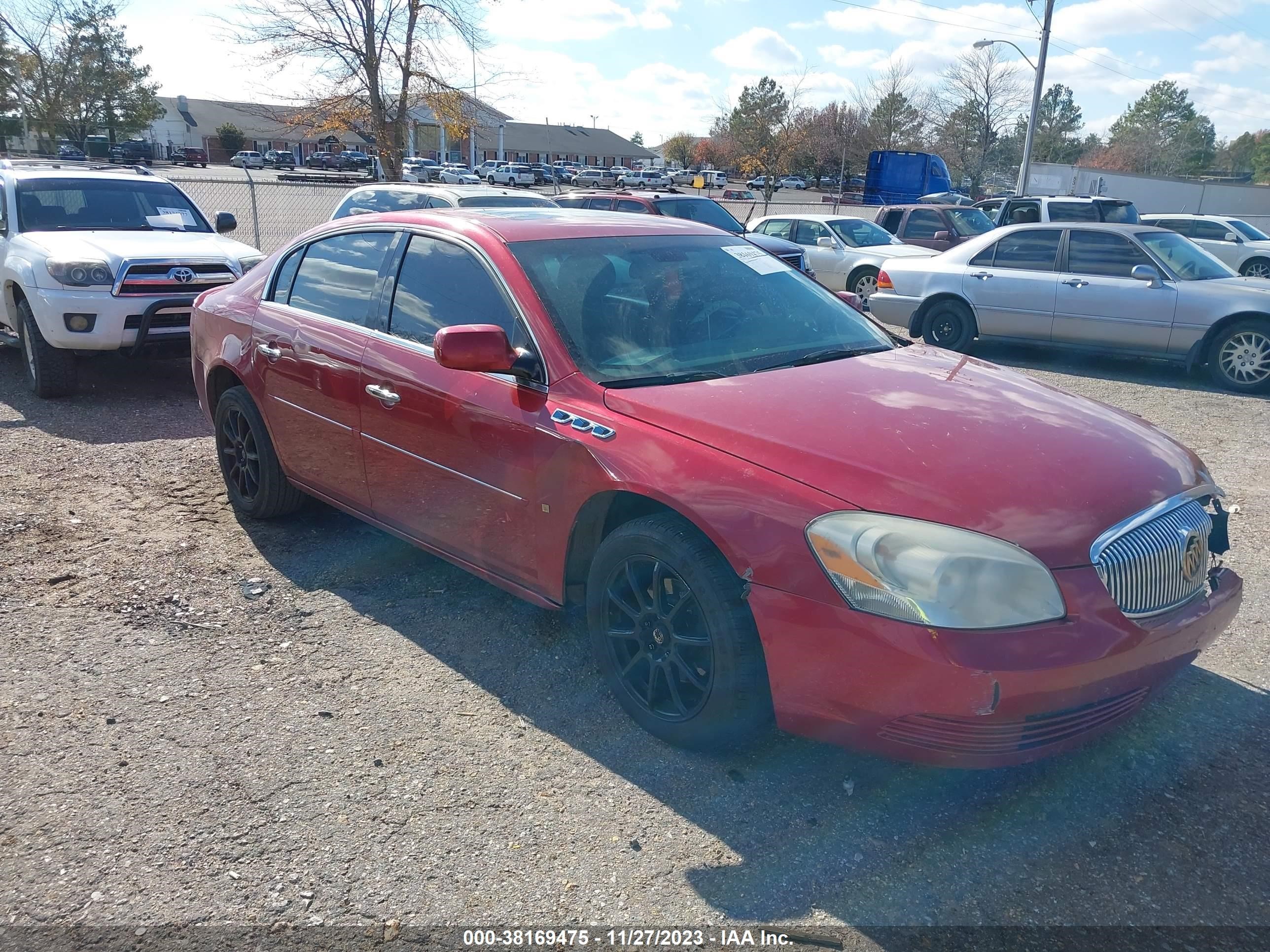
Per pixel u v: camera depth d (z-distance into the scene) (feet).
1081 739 8.71
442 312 12.60
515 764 10.11
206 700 11.28
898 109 183.93
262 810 9.32
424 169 153.99
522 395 11.23
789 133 160.97
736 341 12.16
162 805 9.39
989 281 35.83
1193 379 33.12
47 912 8.03
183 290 25.84
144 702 11.23
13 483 18.78
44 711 10.99
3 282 26.86
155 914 8.03
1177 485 9.65
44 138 134.10
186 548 15.79
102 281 24.73
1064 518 8.61
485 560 12.16
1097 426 10.39
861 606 8.42
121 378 29.01
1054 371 34.22
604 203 47.09
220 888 8.32
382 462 13.29
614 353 11.29
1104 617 8.40
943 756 8.38
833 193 172.55
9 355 32.40
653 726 10.41
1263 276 60.90
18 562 15.06
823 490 8.84
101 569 14.89
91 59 137.80
